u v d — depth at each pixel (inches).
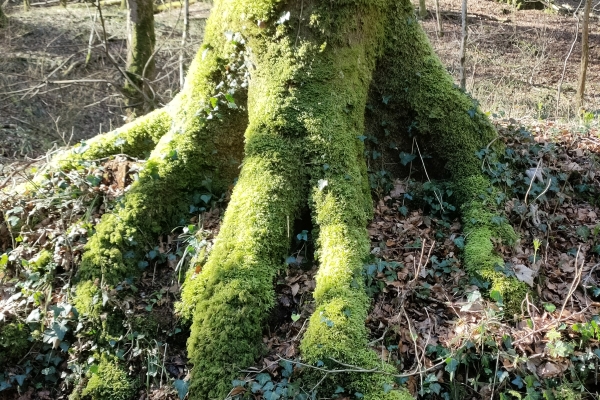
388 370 118.5
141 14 351.9
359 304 128.6
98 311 135.9
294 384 117.0
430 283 144.4
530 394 114.0
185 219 160.1
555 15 775.1
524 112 378.9
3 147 377.4
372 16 163.2
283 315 135.4
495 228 153.6
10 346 135.7
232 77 161.2
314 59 151.3
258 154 148.1
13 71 475.8
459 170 168.6
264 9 150.1
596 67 612.4
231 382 120.7
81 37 543.5
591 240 162.1
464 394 120.0
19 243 156.6
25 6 617.9
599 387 121.3
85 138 417.1
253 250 136.3
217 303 129.3
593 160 189.0
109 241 146.9
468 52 615.2
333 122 150.3
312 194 145.9
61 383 134.0
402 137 178.7
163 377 130.2
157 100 369.4
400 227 160.4
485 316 127.0
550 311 125.6
